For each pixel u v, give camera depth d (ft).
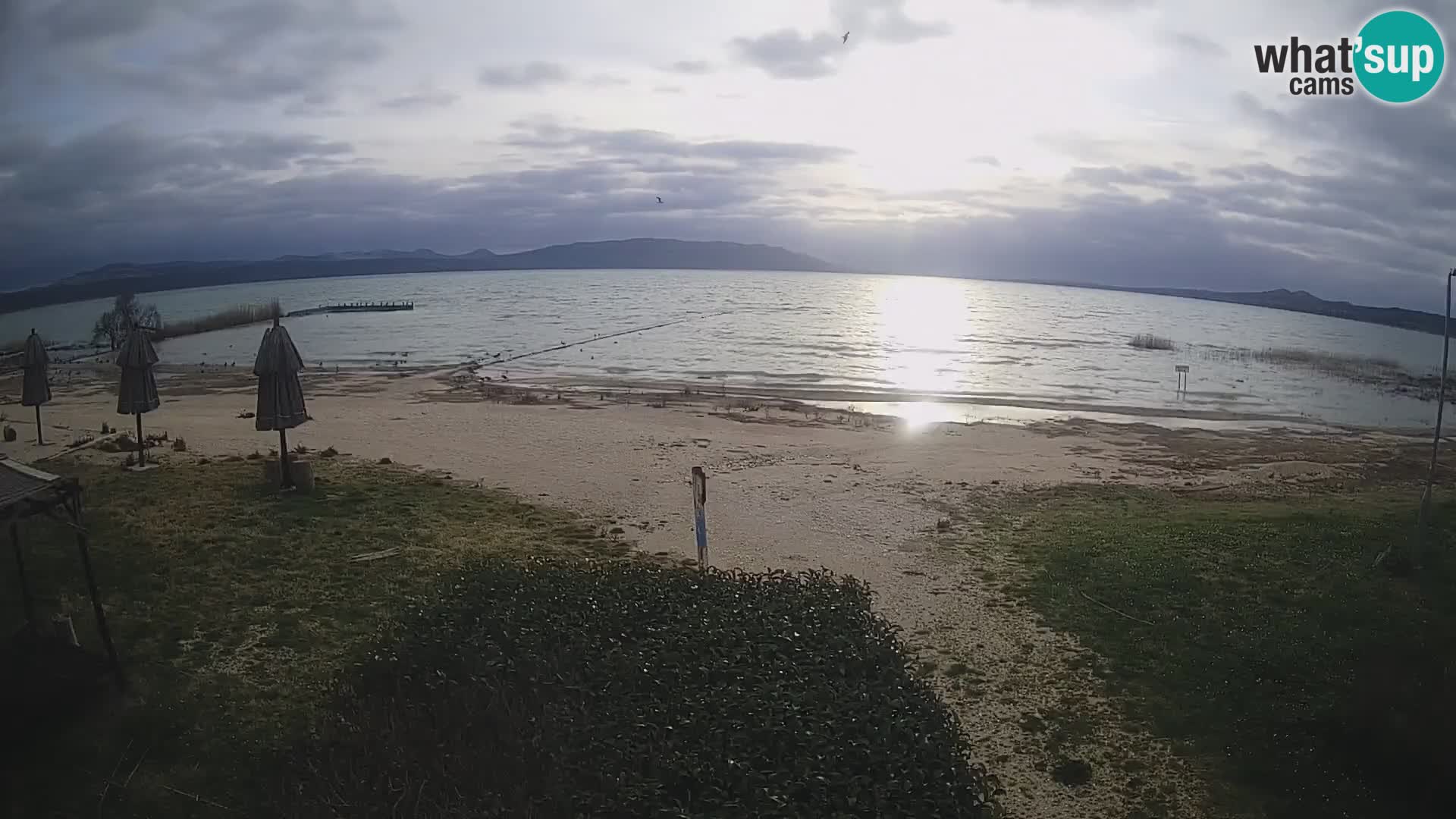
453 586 43.06
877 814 23.31
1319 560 64.75
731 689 29.27
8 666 35.65
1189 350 372.17
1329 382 261.65
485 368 245.45
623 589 39.83
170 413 142.61
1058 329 490.90
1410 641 48.85
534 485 91.71
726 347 324.39
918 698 30.27
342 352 296.10
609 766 25.27
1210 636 50.70
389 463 98.07
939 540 74.13
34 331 101.40
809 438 128.98
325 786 27.07
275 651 43.93
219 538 62.18
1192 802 35.29
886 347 337.72
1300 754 37.73
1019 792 36.29
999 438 136.05
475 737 28.14
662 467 102.73
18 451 96.27
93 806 30.12
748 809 23.29
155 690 38.45
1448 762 34.14
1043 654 49.52
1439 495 98.27
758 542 73.10
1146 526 77.15
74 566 54.03
